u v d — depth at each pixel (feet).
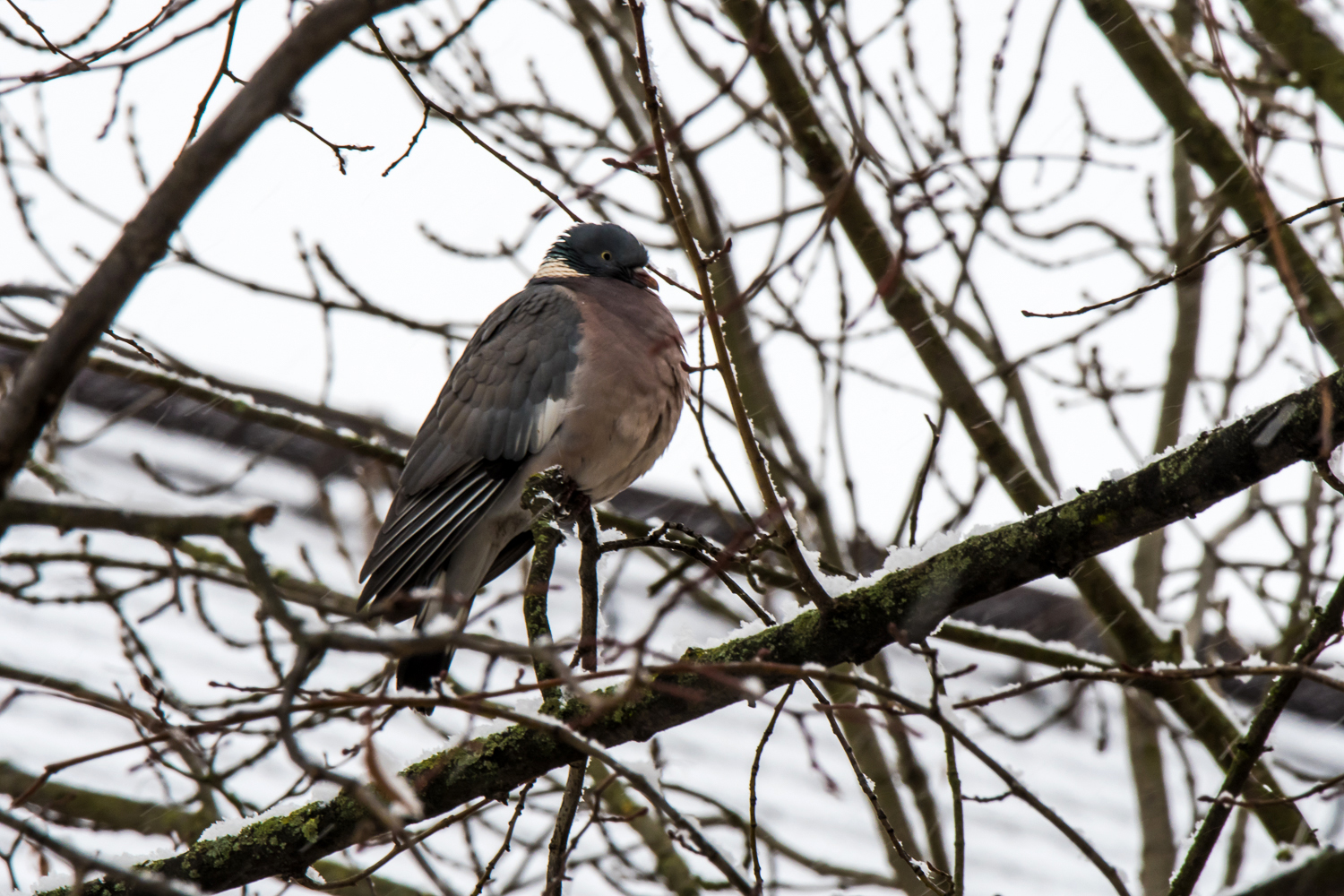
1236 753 20.65
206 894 19.95
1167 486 18.57
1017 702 46.98
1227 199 29.01
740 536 15.75
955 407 30.30
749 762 43.06
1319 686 46.57
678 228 18.11
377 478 42.01
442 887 23.93
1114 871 17.26
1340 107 27.78
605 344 29.19
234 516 13.48
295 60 13.35
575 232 33.35
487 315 32.09
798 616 19.90
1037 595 44.55
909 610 19.40
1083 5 30.17
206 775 26.13
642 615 46.57
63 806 29.37
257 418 32.37
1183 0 34.32
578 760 19.84
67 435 44.96
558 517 24.75
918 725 43.62
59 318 13.50
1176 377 33.50
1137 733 31.81
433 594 15.62
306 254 32.83
